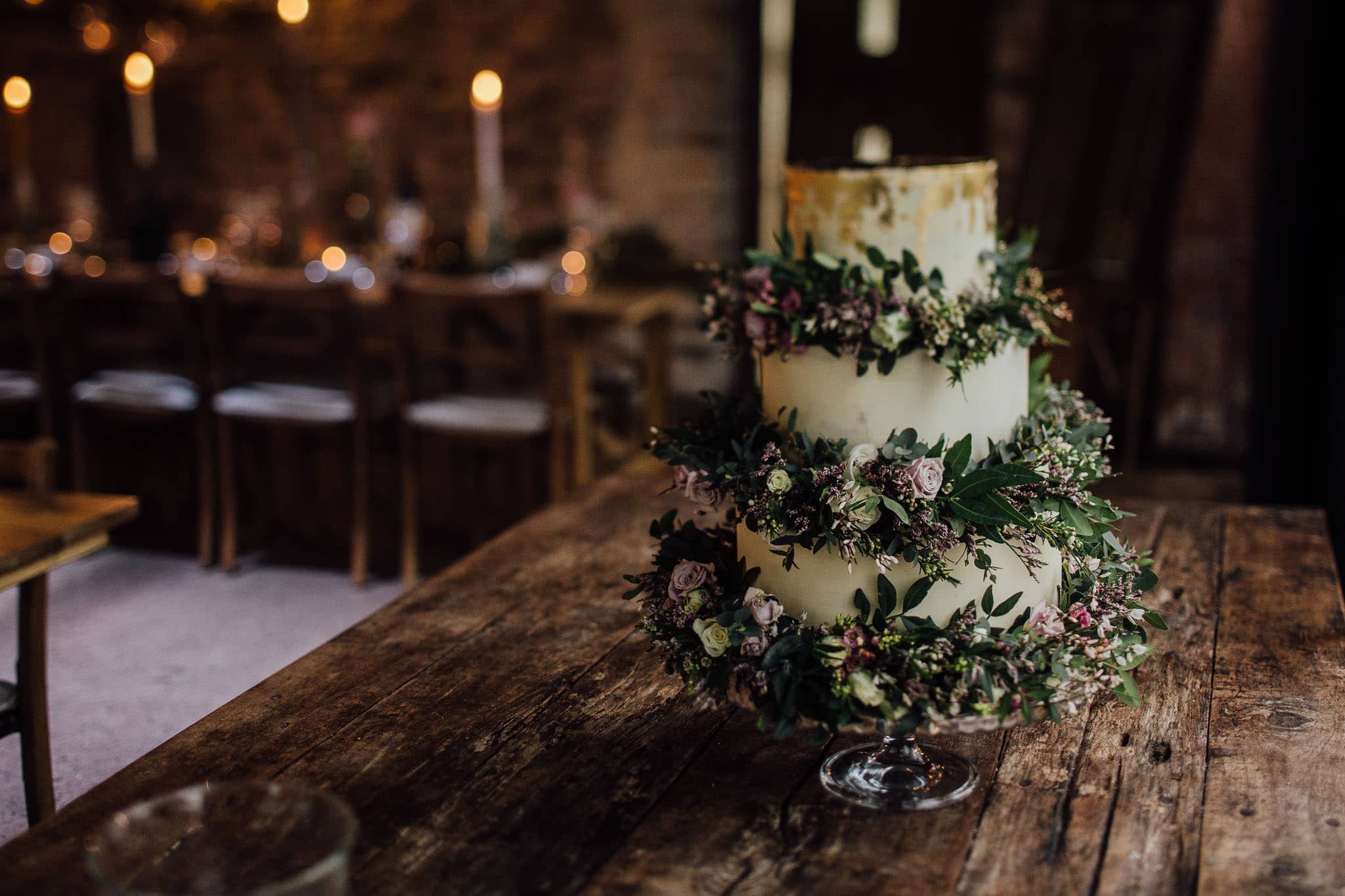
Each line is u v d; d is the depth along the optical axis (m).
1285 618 1.79
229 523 3.77
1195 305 4.57
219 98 5.53
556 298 3.56
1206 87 4.37
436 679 1.62
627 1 4.92
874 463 1.21
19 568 1.83
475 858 1.20
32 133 5.61
